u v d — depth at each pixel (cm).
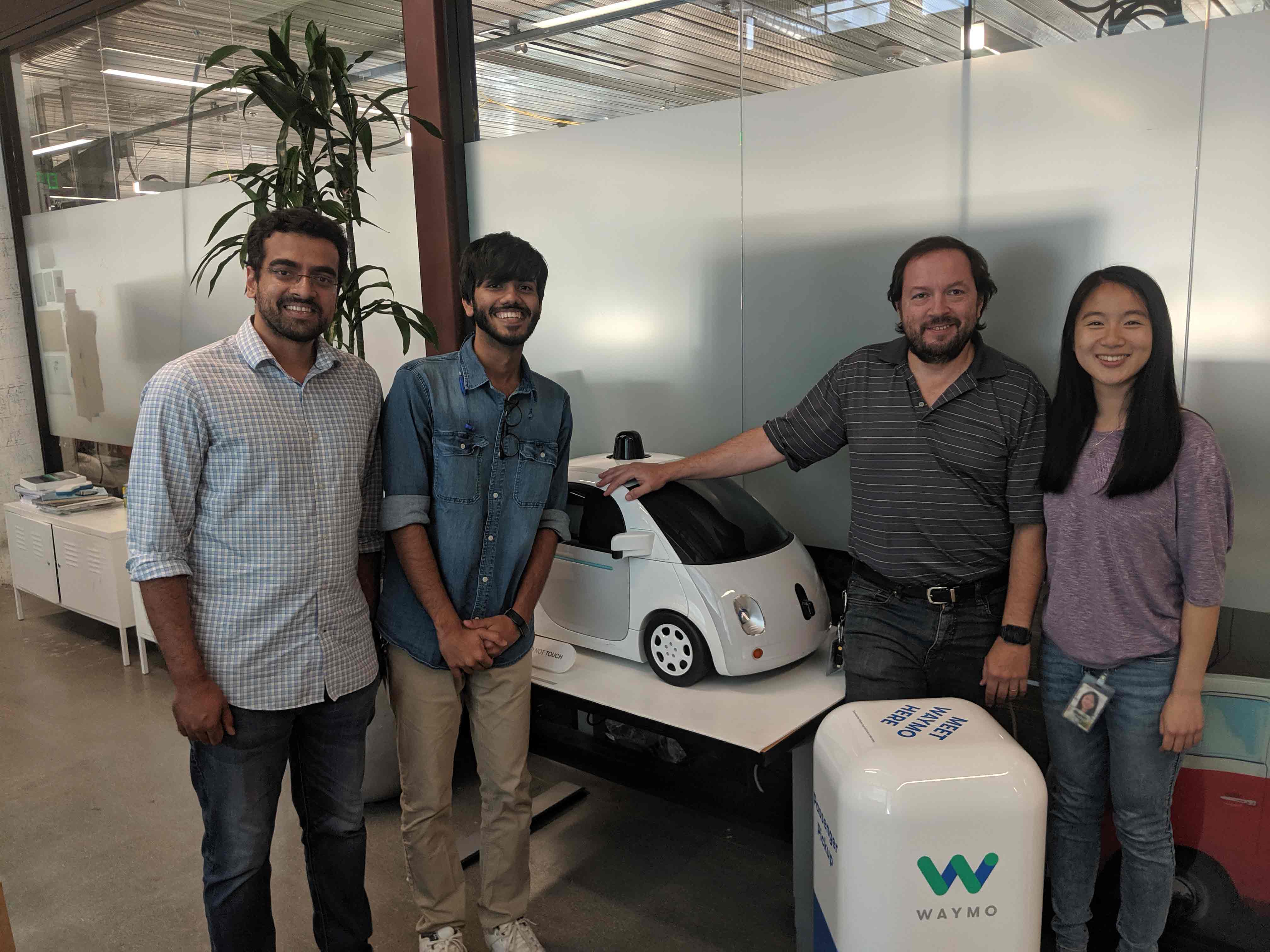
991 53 222
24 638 466
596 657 249
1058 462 179
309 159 282
